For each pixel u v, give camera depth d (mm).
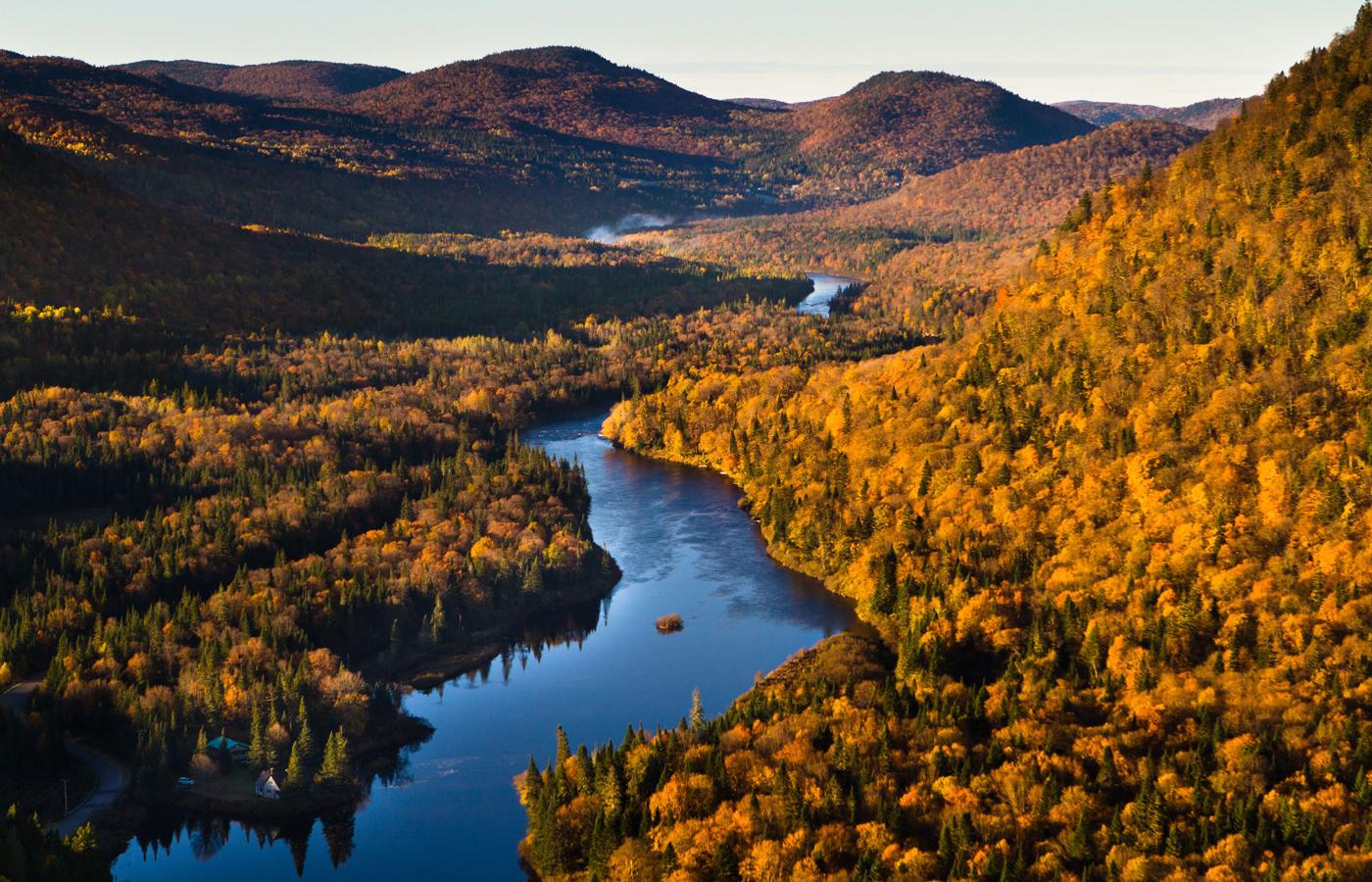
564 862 153125
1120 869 134500
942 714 171000
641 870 144750
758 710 177250
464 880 155500
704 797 153625
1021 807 147250
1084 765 155875
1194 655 180500
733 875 142750
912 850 139000
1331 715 157750
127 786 173125
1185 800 145375
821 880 136750
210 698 182875
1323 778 147250
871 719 169375
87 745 182625
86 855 151250
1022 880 134250
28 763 171875
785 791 151500
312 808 169750
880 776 154875
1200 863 134125
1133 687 173875
